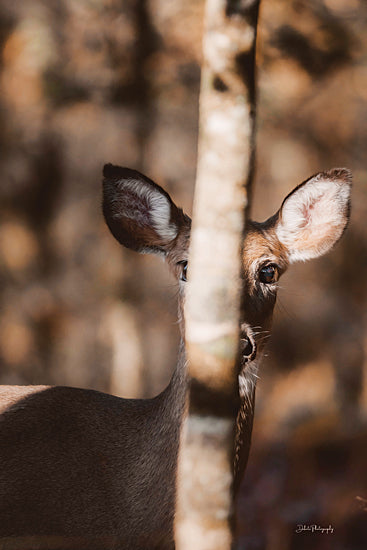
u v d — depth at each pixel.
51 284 14.29
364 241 14.20
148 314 13.90
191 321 3.80
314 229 6.53
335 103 13.55
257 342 5.82
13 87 13.85
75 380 13.82
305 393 13.21
